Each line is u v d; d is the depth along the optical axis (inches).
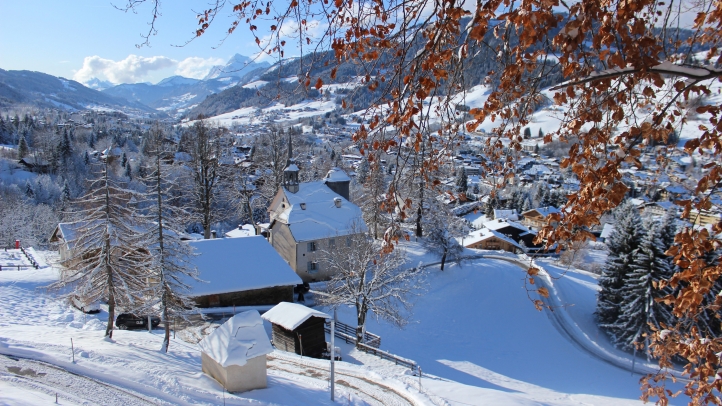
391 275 1589.6
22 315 1268.5
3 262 1839.3
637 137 178.2
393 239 210.4
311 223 1924.2
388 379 1011.3
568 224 189.8
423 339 1569.9
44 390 673.0
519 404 933.8
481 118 200.5
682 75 164.6
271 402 802.2
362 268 1438.2
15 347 853.8
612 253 1753.2
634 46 161.9
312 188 2091.5
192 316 1417.3
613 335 1678.2
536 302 200.4
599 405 1179.3
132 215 1007.0
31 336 1017.5
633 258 1679.4
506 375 1386.6
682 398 1228.5
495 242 2965.1
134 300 1029.2
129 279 1023.0
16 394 625.0
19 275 1572.3
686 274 206.5
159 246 1024.2
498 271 2151.8
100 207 978.1
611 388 1371.8
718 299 249.3
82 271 1002.1
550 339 1689.2
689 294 208.1
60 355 839.1
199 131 2143.2
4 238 2381.9
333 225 1946.4
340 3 184.9
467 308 1828.2
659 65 165.0
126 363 854.5
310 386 918.4
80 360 830.5
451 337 1612.9
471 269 2128.4
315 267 1909.4
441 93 220.5
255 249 1642.5
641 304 1549.0
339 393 895.7
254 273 1558.8
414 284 1803.6
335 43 193.8
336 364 1117.1
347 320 1588.3
